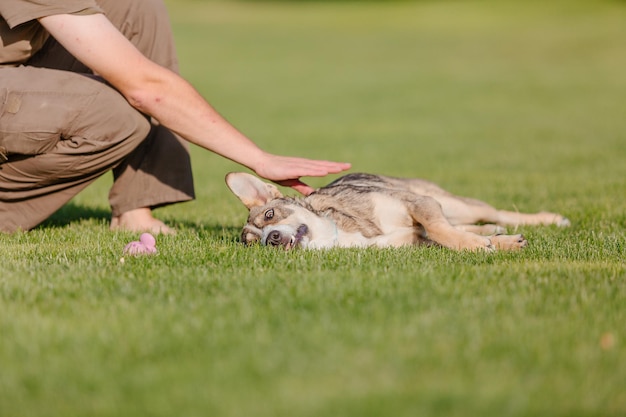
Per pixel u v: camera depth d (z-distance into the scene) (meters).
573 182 10.26
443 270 4.68
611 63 33.12
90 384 3.06
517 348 3.34
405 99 24.89
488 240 5.73
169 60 6.71
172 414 2.81
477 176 11.13
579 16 49.25
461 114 21.48
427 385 3.01
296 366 3.17
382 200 6.47
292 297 4.04
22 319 3.74
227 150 5.65
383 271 4.66
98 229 6.76
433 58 36.34
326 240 6.15
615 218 7.36
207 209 8.48
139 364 3.24
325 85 28.56
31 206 6.21
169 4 62.47
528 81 28.80
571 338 3.45
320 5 64.38
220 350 3.36
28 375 3.15
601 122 19.11
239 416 2.78
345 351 3.31
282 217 6.05
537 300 3.99
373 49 39.88
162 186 6.72
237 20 54.75
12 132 5.52
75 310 3.91
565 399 2.88
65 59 6.39
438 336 3.47
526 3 56.12
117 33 5.52
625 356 3.26
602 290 4.15
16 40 5.68
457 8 56.75
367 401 2.85
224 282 4.40
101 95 5.70
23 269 4.79
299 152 14.55
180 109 5.60
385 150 14.88
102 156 5.88
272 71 32.53
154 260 5.07
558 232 6.70
